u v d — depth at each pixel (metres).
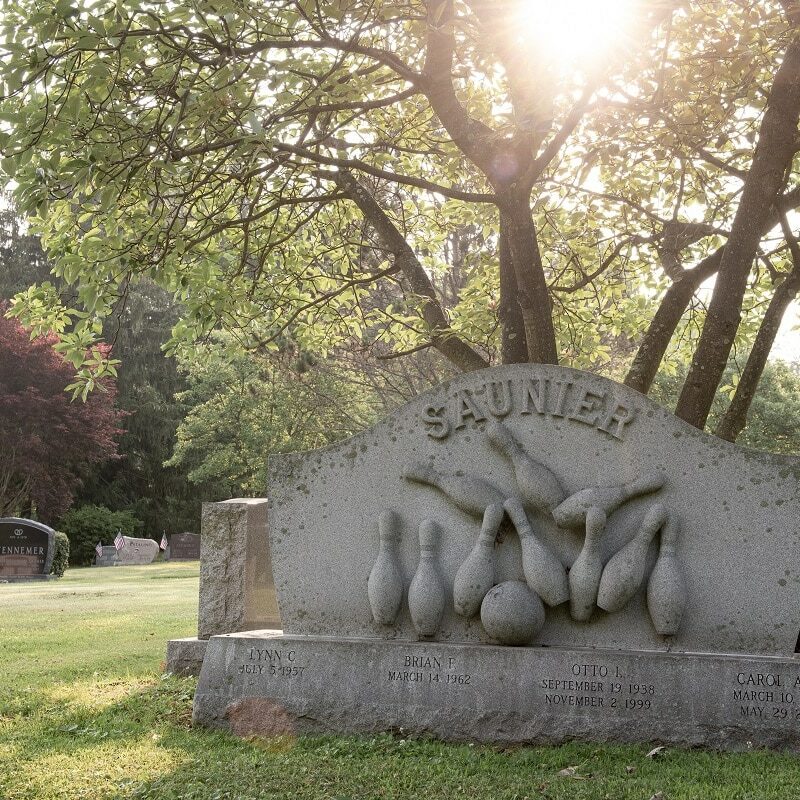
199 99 7.11
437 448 6.66
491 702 5.86
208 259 9.50
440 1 7.62
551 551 6.29
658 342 8.95
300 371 15.86
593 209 11.04
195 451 42.25
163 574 27.94
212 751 5.67
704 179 10.33
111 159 7.64
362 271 11.69
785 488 6.07
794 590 5.96
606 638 6.12
